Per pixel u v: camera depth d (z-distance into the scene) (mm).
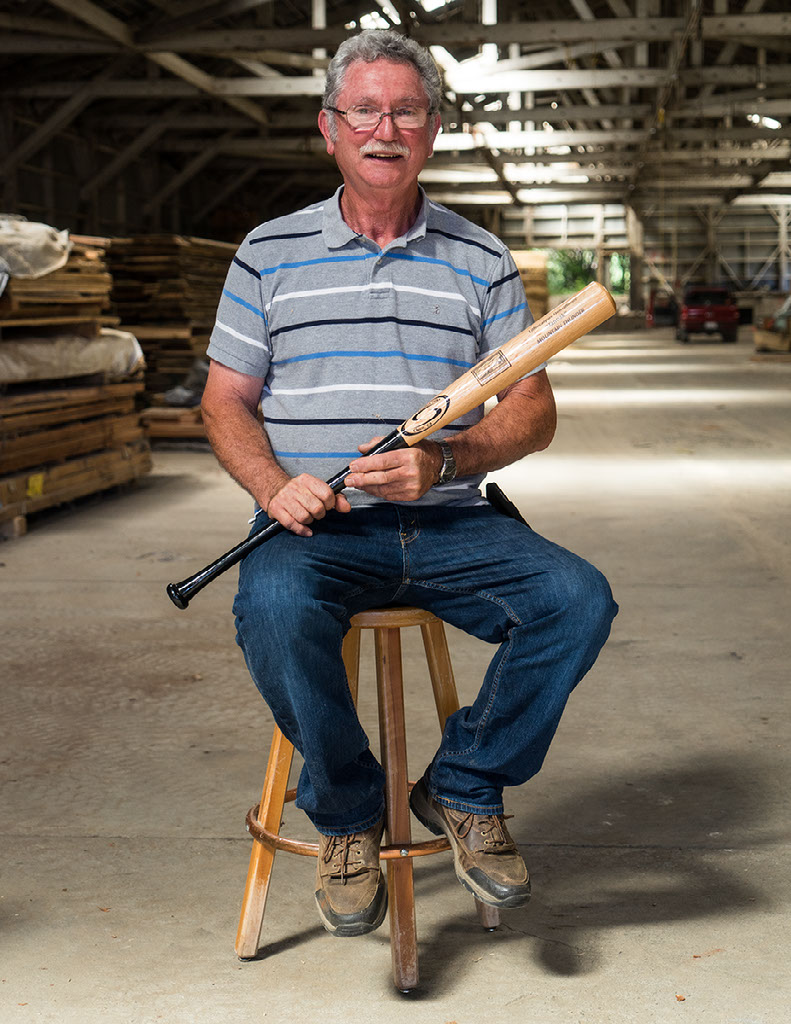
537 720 2213
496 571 2240
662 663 4395
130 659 4527
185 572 5953
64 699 4074
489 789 2270
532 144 26234
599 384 18328
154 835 2992
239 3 15914
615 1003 2197
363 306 2352
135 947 2439
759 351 25484
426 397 2357
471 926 2523
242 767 3443
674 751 3533
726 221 41281
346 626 2242
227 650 4641
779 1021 2131
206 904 2633
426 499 2334
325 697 2117
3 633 4883
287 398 2400
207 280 11984
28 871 2793
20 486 6879
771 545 6391
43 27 15914
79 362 7531
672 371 21047
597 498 7895
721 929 2479
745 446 10609
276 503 2209
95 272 7852
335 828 2229
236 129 26141
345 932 2201
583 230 40062
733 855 2842
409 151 2291
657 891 2660
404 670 4371
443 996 2234
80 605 5328
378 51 2273
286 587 2111
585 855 2852
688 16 15508
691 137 25328
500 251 2469
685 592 5426
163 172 27531
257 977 2322
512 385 2479
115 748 3605
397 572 2271
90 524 7238
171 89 19250
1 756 3549
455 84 18453
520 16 24719
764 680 4180
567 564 2223
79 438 7676
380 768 2281
